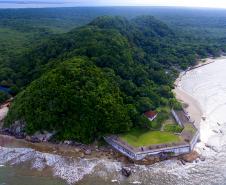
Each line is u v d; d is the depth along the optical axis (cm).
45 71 12056
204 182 7194
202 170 7681
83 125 8875
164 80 13575
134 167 7825
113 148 8625
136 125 9312
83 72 9788
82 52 11969
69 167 7850
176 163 7975
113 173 7581
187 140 8531
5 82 13525
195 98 12512
